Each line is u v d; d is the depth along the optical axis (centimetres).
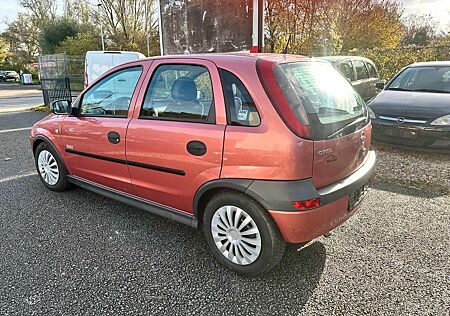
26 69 4284
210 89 259
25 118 1100
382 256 282
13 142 725
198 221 281
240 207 246
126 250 295
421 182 447
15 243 305
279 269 266
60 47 2877
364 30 1789
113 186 346
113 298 234
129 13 3152
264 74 238
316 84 263
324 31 1420
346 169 261
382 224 337
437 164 512
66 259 280
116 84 331
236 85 246
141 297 235
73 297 235
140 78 309
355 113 286
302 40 1390
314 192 227
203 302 230
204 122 258
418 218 349
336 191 242
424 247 295
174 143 273
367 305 225
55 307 225
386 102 592
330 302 229
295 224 226
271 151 225
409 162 523
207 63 265
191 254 288
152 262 276
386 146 595
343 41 1664
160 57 303
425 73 661
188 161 266
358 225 336
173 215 296
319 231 238
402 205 381
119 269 267
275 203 227
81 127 358
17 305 227
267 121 228
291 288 244
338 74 305
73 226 338
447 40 1398
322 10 1434
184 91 274
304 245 300
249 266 252
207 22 878
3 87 2972
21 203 394
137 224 342
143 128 296
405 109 554
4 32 4331
